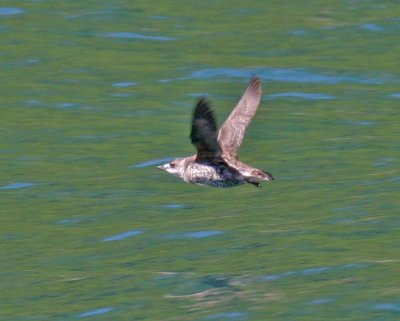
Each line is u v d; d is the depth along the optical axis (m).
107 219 22.20
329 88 29.50
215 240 20.95
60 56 31.77
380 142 25.86
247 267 19.59
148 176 24.28
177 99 28.69
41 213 22.59
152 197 23.22
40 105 28.47
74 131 26.88
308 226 21.31
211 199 23.05
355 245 20.28
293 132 26.64
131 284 19.22
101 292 18.98
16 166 24.97
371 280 18.72
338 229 21.09
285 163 24.88
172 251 20.55
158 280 19.28
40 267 20.22
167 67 30.86
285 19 34.56
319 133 26.56
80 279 19.59
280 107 28.25
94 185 23.91
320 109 28.11
